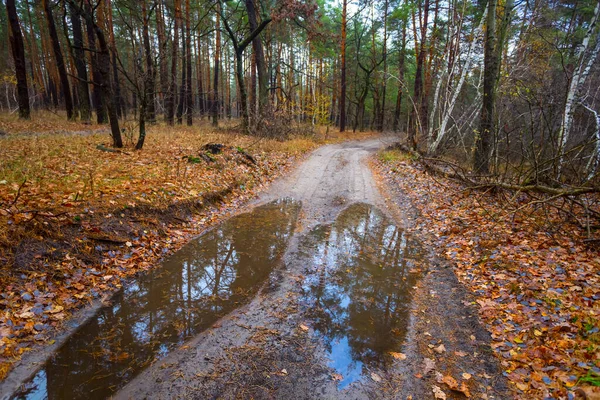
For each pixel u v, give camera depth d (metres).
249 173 11.17
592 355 3.20
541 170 6.95
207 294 4.76
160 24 18.70
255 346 3.72
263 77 20.25
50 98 35.56
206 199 8.27
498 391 3.14
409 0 22.19
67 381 3.16
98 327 3.95
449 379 3.30
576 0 15.96
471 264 5.61
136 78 10.83
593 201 7.08
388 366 3.50
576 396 2.82
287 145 17.28
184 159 10.30
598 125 7.36
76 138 11.48
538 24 13.43
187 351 3.61
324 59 39.72
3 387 3.03
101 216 5.77
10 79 26.81
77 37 18.27
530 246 5.69
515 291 4.54
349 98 38.81
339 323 4.20
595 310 3.86
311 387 3.20
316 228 7.57
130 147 10.97
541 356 3.39
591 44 11.42
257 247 6.41
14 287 4.07
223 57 41.03
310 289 4.98
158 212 6.78
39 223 4.86
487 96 9.62
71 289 4.44
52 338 3.67
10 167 6.86
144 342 3.73
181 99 24.92
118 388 3.10
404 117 37.72
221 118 34.47
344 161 15.85
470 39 14.12
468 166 12.12
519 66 12.20
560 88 10.89
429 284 5.21
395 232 7.51
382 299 4.77
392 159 15.30
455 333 4.01
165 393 3.06
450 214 8.03
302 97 33.97
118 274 5.02
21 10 32.19
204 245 6.41
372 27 31.86
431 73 20.31
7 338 3.48
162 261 5.68
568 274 4.70
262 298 4.69
